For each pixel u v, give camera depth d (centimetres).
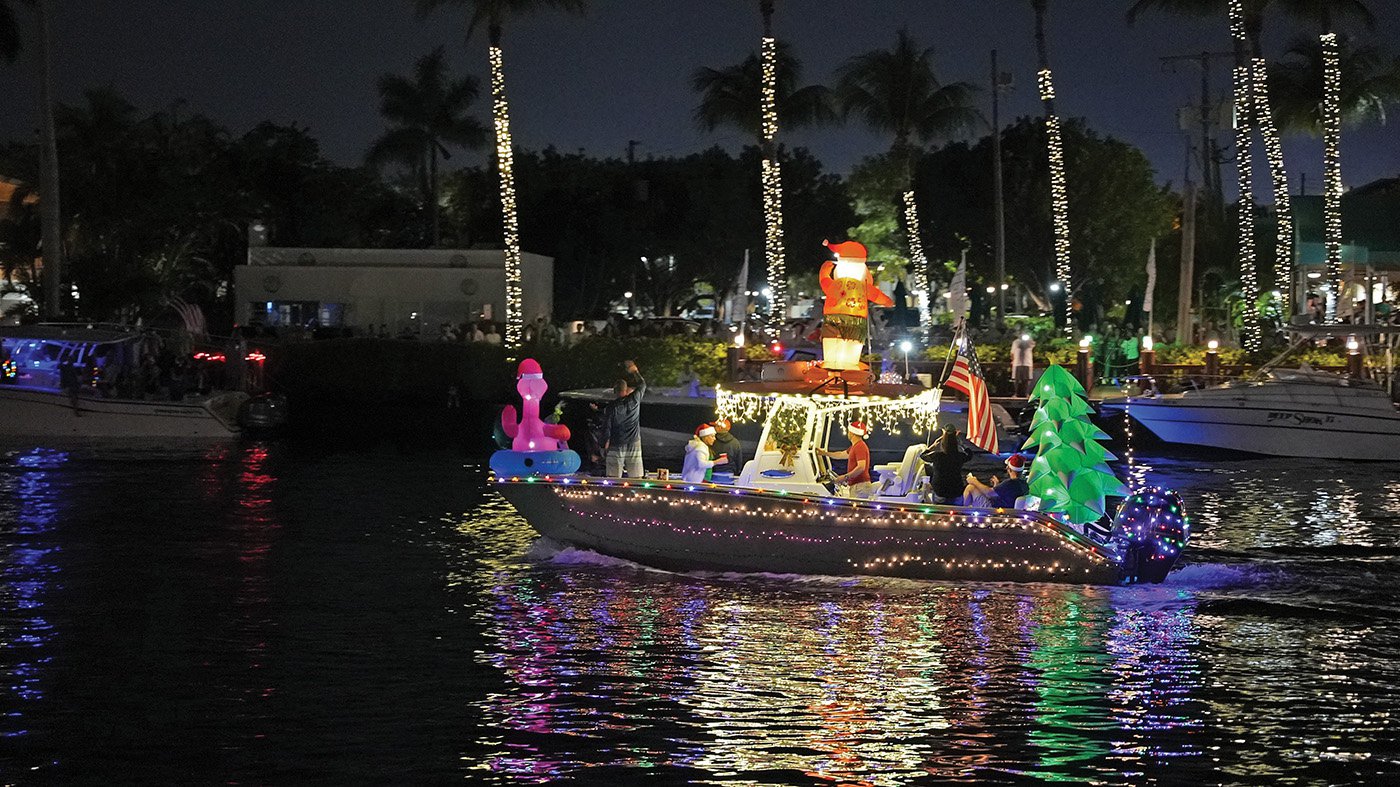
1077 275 7481
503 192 4800
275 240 7881
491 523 2108
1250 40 4909
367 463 2995
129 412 3516
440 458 3119
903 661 1280
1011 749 1044
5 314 5456
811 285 9150
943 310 6638
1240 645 1347
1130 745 1053
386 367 4466
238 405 3753
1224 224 6812
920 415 1684
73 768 997
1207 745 1055
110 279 5362
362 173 8525
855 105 6153
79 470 2800
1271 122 4916
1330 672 1253
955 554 1595
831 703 1152
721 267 8256
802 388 1658
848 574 1625
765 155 4766
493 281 5950
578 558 1733
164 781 973
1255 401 3269
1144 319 4697
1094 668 1261
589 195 8169
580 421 3388
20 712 1123
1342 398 3219
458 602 1520
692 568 1659
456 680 1215
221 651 1311
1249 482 2756
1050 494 1631
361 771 992
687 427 3469
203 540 1936
